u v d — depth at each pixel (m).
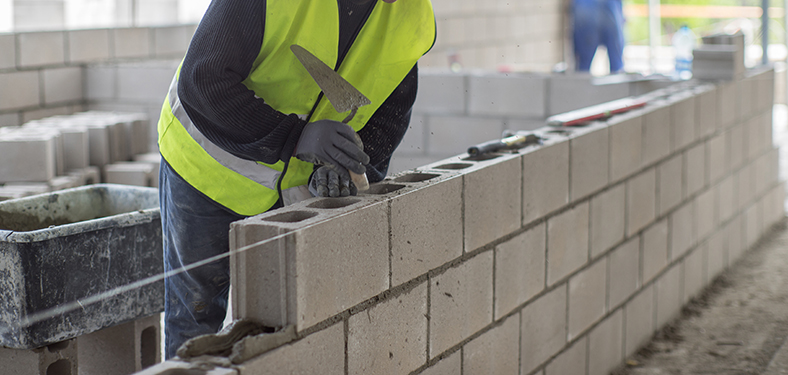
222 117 1.79
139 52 7.22
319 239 1.69
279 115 1.86
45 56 6.31
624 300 3.40
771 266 4.77
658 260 3.73
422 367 2.12
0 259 2.18
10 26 6.30
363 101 1.83
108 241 2.37
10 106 6.08
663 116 3.64
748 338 3.64
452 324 2.24
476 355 2.38
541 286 2.71
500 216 2.43
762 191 5.41
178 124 2.03
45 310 2.23
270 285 1.68
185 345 1.56
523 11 11.89
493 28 11.11
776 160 5.70
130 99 6.61
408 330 2.05
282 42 1.88
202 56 1.76
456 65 9.05
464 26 10.45
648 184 3.55
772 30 11.09
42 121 5.06
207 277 2.21
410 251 2.02
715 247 4.51
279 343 1.62
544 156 2.65
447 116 5.92
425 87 5.92
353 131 1.88
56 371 2.43
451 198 2.17
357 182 1.89
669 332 3.80
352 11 1.95
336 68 2.04
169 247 2.23
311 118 2.07
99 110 6.70
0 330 2.23
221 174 2.03
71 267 2.28
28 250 2.17
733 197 4.78
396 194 1.98
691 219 4.11
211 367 1.50
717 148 4.43
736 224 4.86
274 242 1.65
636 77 5.52
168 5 7.56
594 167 3.02
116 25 7.21
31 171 4.19
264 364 1.57
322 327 1.73
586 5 9.91
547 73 5.82
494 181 2.37
